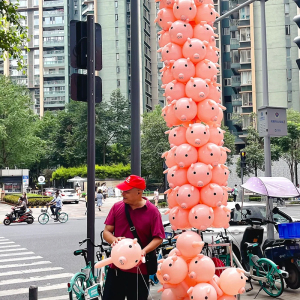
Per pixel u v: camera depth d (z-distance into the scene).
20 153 53.31
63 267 10.23
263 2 9.93
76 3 105.25
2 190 48.09
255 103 59.62
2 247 13.68
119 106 72.06
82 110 70.56
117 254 3.86
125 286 4.09
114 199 48.56
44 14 104.06
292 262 7.32
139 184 4.07
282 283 6.78
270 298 6.88
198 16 5.26
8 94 52.75
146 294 4.11
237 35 65.12
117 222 4.18
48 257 11.64
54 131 77.56
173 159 5.18
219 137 5.12
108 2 84.44
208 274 4.59
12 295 7.66
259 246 7.66
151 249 4.01
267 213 8.34
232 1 63.44
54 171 74.25
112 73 83.50
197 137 4.90
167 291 4.92
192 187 4.89
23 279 9.00
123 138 71.44
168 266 4.66
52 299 7.38
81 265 10.45
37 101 106.12
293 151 43.75
